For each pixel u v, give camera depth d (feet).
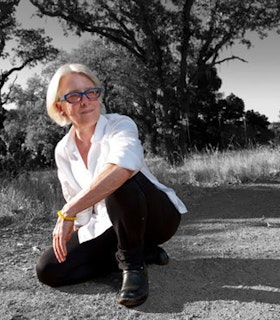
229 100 136.67
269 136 126.62
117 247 9.21
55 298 9.19
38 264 9.65
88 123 8.60
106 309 8.65
